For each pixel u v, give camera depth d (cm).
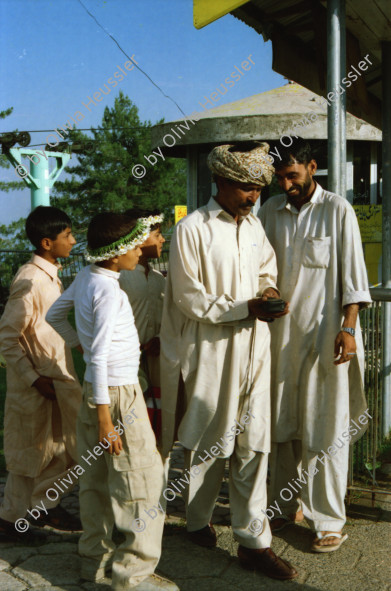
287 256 338
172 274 316
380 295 378
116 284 284
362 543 330
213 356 312
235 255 313
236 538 309
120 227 276
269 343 323
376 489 381
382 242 489
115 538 337
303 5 405
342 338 315
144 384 336
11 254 1389
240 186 303
